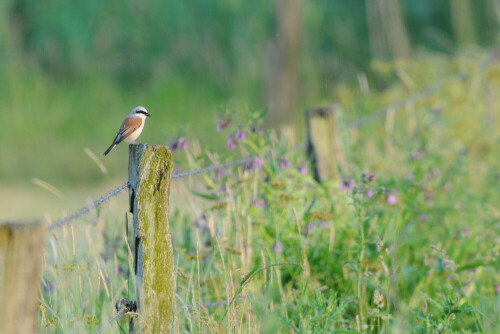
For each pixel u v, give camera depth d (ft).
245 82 93.15
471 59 61.05
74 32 94.99
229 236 30.40
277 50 86.48
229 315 24.20
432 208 36.68
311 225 31.09
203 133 80.89
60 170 77.46
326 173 36.24
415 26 104.99
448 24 102.63
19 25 94.32
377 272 28.68
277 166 32.68
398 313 25.99
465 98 52.90
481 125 52.54
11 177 75.00
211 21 99.86
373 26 97.14
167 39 98.53
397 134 48.47
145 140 85.20
